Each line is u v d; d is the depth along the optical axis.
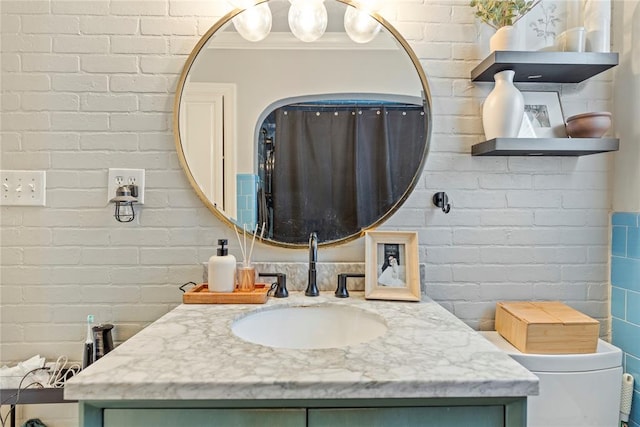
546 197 1.49
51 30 1.44
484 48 1.47
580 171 1.49
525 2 1.43
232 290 1.29
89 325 1.34
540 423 1.23
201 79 1.45
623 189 1.44
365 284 1.34
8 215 1.44
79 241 1.45
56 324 1.45
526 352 1.25
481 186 1.48
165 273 1.46
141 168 1.46
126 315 1.46
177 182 1.46
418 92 1.46
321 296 1.35
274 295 1.34
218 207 1.46
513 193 1.49
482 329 1.48
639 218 1.35
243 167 1.46
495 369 0.78
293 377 0.75
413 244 1.35
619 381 1.25
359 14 1.46
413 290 1.32
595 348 1.25
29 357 1.44
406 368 0.79
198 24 1.46
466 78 1.48
